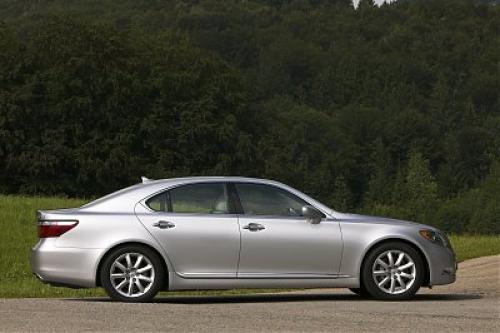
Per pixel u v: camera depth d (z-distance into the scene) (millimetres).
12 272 31594
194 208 18000
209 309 15586
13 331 12836
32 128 106500
